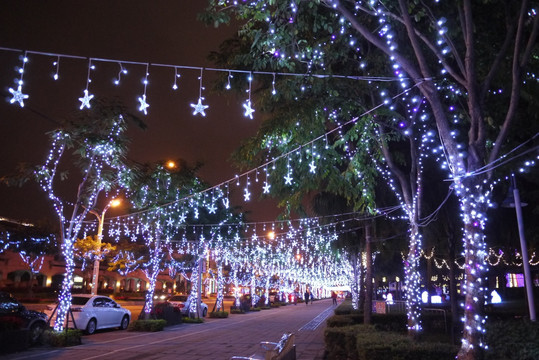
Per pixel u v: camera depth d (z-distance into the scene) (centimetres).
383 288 6266
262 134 1145
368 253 1722
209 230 2436
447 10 933
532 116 1136
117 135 1460
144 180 1778
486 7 937
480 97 759
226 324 2397
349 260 3969
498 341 786
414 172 1220
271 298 5297
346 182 1307
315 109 1123
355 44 1107
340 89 1106
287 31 939
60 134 1373
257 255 3797
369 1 834
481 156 734
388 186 1655
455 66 1077
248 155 1221
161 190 1891
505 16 890
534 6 794
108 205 1888
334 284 9931
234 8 906
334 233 2112
